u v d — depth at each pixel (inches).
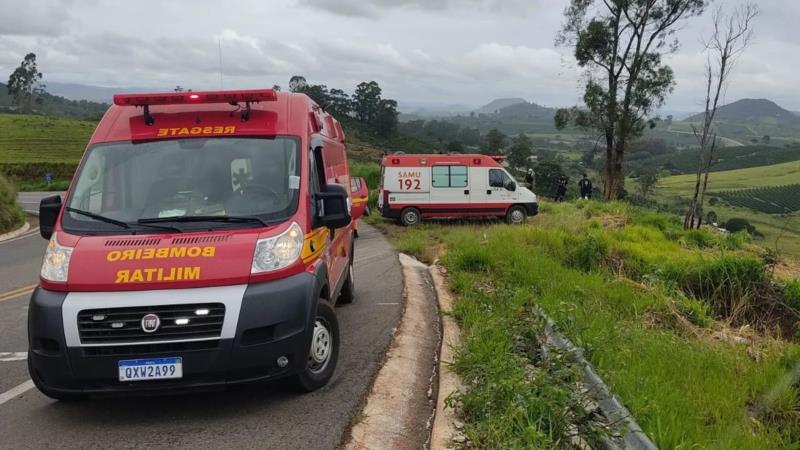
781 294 365.4
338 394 197.9
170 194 195.8
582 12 1392.7
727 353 232.8
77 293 166.9
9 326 302.2
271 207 192.7
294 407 187.6
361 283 389.7
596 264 425.1
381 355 237.9
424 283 391.9
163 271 167.3
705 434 151.2
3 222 805.9
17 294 386.0
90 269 168.6
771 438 156.8
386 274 422.6
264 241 178.1
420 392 203.0
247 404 190.5
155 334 163.6
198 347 164.7
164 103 212.1
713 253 524.1
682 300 347.9
